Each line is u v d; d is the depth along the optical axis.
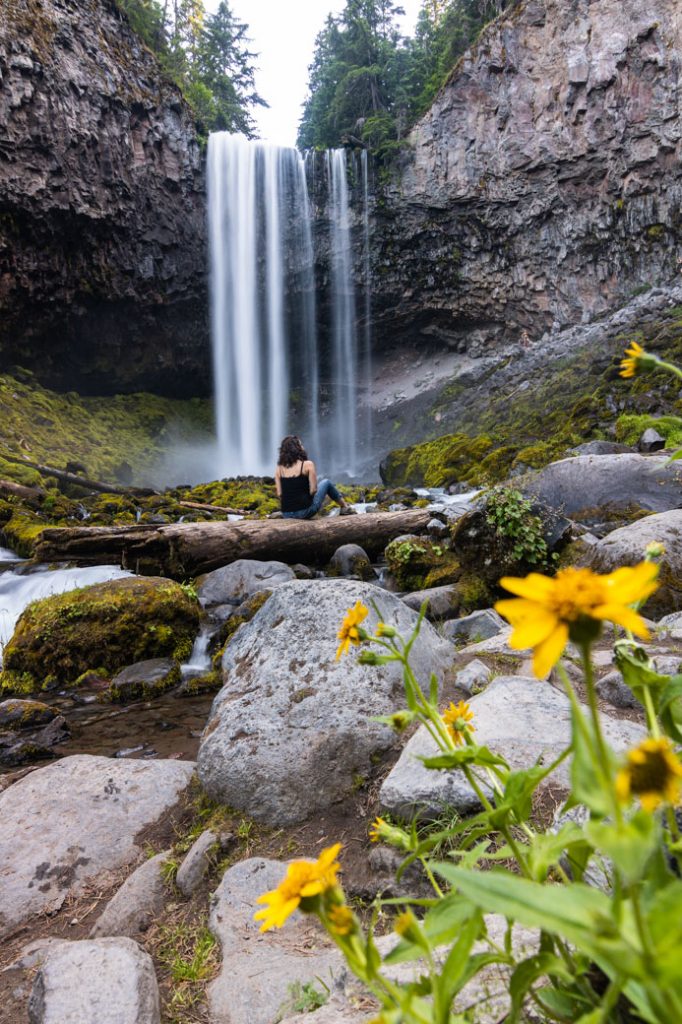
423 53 37.84
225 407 30.22
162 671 5.30
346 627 1.01
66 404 25.06
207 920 2.22
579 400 17.06
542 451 12.80
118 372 28.06
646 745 0.44
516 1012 0.74
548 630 0.48
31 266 22.72
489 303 31.56
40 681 5.46
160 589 5.99
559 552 5.53
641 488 7.32
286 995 1.78
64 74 21.58
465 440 17.02
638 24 24.03
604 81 24.67
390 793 2.30
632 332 21.11
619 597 0.47
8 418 21.34
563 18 25.52
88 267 24.52
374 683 2.90
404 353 36.09
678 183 24.59
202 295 28.77
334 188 30.55
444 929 0.74
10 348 24.09
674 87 23.78
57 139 21.61
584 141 25.62
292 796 2.63
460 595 5.63
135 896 2.43
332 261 31.47
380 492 13.66
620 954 0.45
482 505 5.78
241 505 12.88
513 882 0.53
